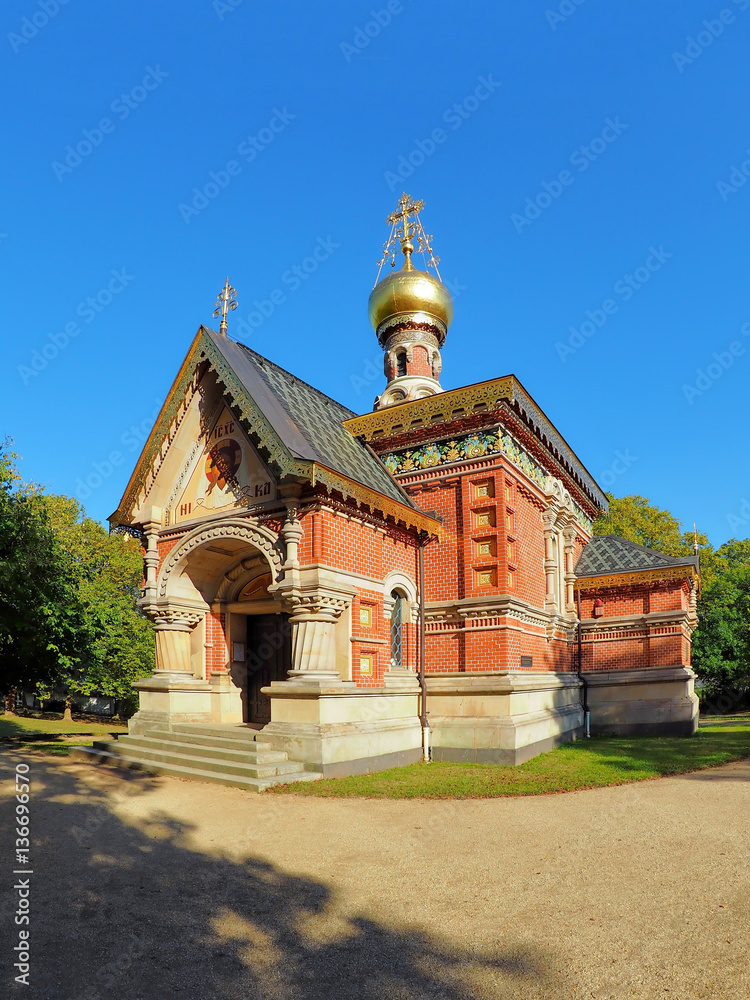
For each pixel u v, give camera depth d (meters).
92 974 5.38
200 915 6.57
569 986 5.20
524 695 17.88
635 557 24.89
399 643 17.94
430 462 19.58
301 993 5.14
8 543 20.95
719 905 6.71
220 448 17.06
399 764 15.98
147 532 17.97
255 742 14.15
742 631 44.00
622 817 10.52
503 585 17.77
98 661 31.14
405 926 6.32
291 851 8.67
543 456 21.56
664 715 22.86
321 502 14.95
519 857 8.39
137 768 14.43
